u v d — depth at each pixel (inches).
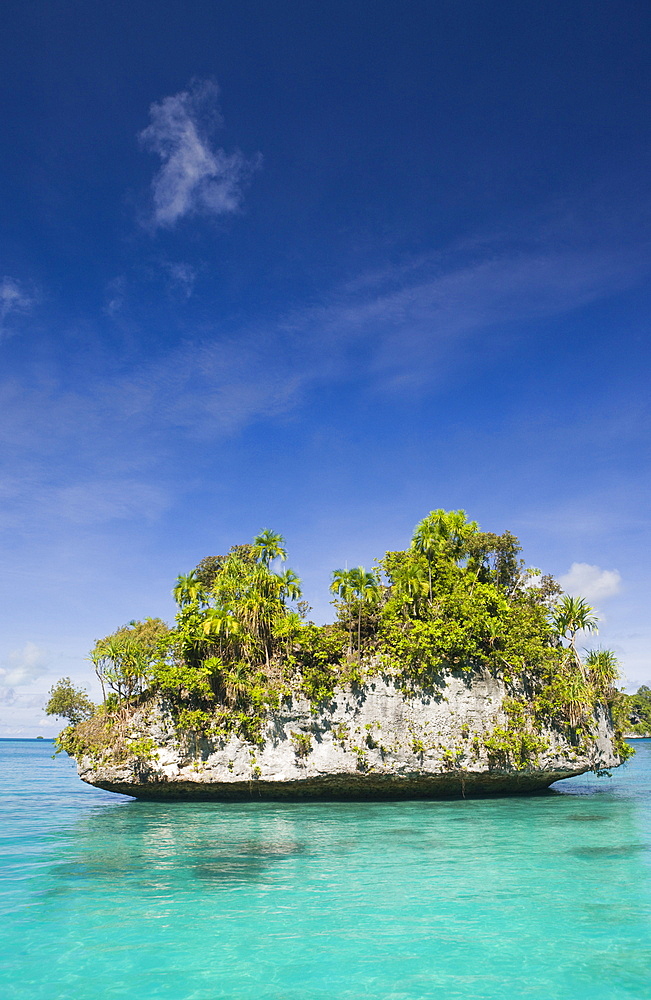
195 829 1137.4
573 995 446.3
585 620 1888.5
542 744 1588.3
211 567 2500.0
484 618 1673.2
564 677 1711.4
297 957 512.7
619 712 1870.1
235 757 1578.5
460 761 1558.8
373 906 642.8
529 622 1772.9
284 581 1999.3
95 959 510.6
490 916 609.6
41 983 467.8
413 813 1338.6
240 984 464.8
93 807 1497.3
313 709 1605.6
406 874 776.9
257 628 1776.6
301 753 1571.1
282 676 1660.9
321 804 1518.2
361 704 1609.3
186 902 660.7
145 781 1579.7
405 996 444.8
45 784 2212.1
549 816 1272.1
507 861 848.3
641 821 1205.1
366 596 1907.0
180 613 1770.4
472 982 466.9
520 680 1660.9
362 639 1875.0
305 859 867.4
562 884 725.3
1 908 642.2
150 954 520.1
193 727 1596.9
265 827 1157.1
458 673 1632.6
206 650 1740.9
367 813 1343.5
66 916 614.5
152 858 879.1
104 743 1610.5
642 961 503.2
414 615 1790.1
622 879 747.4
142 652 1779.0
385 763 1557.6
